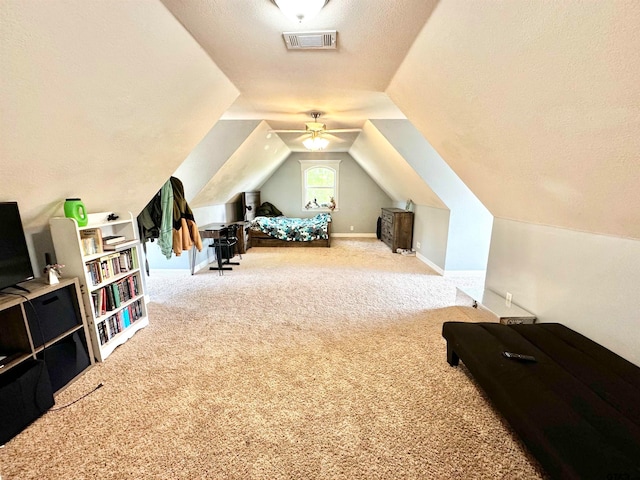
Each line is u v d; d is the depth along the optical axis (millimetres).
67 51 1155
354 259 5477
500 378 1499
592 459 1023
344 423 1649
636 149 1119
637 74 873
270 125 4164
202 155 3924
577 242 2004
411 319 2971
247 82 2266
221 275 4508
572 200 1753
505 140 1733
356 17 1354
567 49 978
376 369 2150
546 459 1123
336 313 3125
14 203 1758
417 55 1685
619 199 1447
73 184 2020
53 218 2049
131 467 1384
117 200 2604
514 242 2686
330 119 3775
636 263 1625
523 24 1029
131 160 2217
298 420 1673
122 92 1562
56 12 1000
